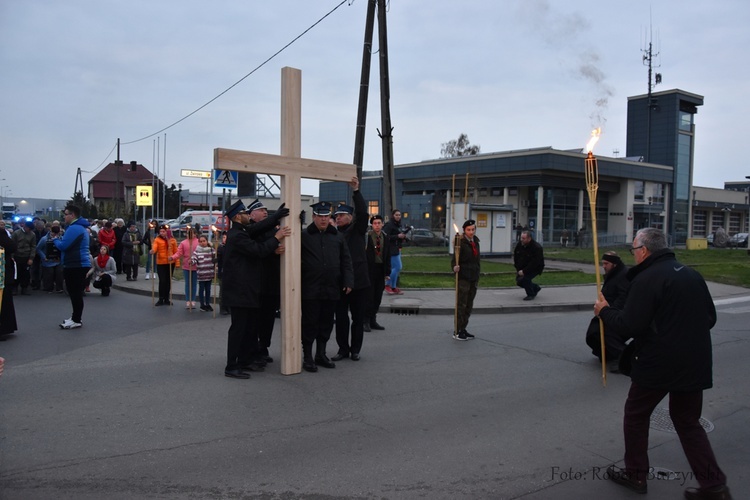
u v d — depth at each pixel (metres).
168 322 10.54
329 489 4.02
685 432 3.97
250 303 6.66
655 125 51.09
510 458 4.64
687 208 52.28
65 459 4.40
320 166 7.02
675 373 3.83
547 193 43.38
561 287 15.87
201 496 3.87
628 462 4.14
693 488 4.04
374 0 14.27
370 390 6.40
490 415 5.67
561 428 5.34
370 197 53.28
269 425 5.23
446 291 14.48
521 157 41.66
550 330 10.27
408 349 8.55
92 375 6.76
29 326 9.99
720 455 4.82
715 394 6.57
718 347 9.09
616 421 5.56
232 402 5.85
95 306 12.51
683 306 3.84
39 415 5.36
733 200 59.16
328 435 5.03
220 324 10.36
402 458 4.58
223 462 4.42
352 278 7.33
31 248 14.23
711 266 23.39
